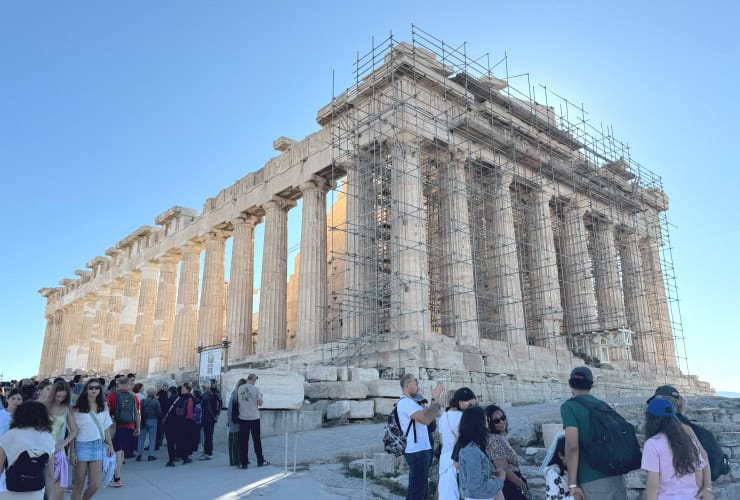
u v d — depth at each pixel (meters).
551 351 32.41
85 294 63.78
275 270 36.75
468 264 29.84
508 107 34.59
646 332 40.38
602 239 41.19
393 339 26.53
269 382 18.92
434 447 9.61
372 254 30.34
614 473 6.27
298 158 36.44
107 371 54.69
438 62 31.75
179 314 44.81
